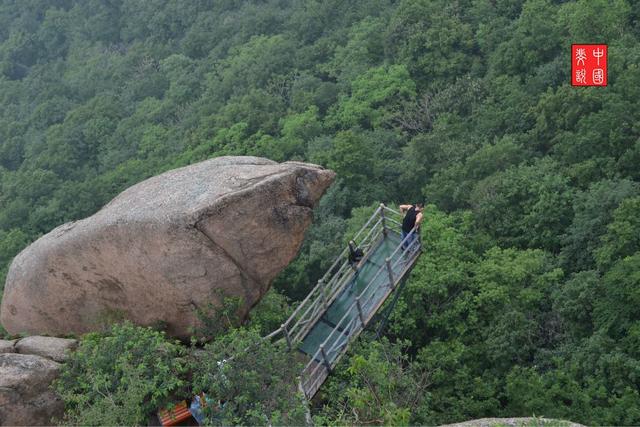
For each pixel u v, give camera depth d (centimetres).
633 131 3697
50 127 7338
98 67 8606
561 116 4081
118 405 1520
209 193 1750
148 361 1584
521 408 2406
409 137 5119
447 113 4909
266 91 6297
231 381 1533
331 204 4322
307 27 7075
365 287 1877
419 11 5844
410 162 4516
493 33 5325
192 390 1603
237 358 1563
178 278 1762
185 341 1852
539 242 3472
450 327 2945
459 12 5847
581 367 2591
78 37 9438
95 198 5747
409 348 3016
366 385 1589
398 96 5419
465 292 3019
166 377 1571
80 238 1834
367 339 1920
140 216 1758
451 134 4616
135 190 1947
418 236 1897
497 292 2948
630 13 4866
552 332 2875
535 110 4272
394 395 1695
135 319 1872
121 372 1570
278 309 2309
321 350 1678
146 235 1748
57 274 1902
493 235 3591
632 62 4191
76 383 1594
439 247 3259
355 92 5588
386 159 4769
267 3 8175
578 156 3784
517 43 4953
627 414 2275
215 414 1505
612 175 3584
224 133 5612
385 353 1862
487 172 4031
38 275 1925
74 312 1939
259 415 1452
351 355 1770
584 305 2852
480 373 2795
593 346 2592
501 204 3616
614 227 2983
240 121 5775
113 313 1889
